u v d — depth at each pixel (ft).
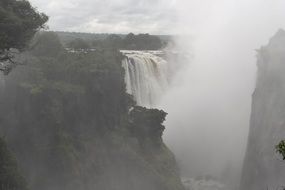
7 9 174.09
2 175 172.24
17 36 176.14
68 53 262.88
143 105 323.37
